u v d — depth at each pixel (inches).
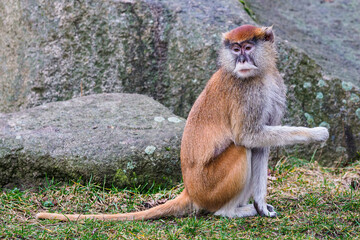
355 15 597.9
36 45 459.8
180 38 446.3
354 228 284.4
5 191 334.6
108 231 282.8
